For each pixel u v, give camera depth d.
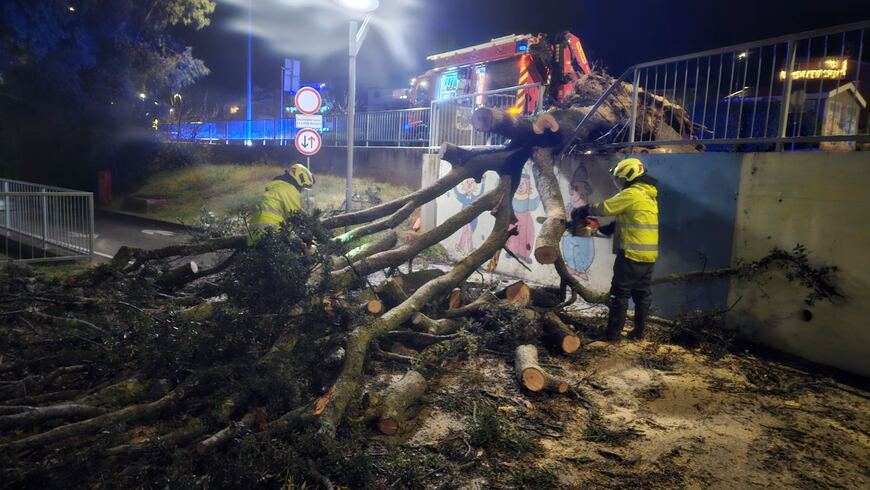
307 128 12.49
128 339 4.47
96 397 3.92
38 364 4.64
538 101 9.48
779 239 5.88
